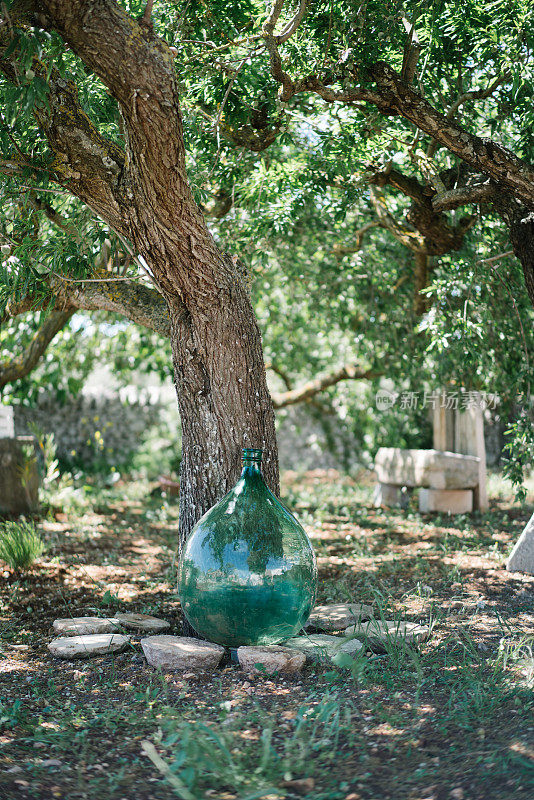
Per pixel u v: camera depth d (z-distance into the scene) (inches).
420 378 377.1
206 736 112.5
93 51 132.5
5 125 169.0
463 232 249.6
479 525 335.3
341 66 186.7
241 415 173.5
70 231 197.2
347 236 330.0
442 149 252.1
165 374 435.2
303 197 255.3
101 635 177.2
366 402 512.4
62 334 396.8
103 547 294.7
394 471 387.2
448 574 239.1
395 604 207.0
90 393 555.8
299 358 488.4
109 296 207.5
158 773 107.0
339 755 110.3
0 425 419.2
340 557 275.6
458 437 390.0
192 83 218.2
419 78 204.7
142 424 568.1
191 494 175.6
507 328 279.6
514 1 186.4
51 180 168.2
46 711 131.6
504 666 143.9
